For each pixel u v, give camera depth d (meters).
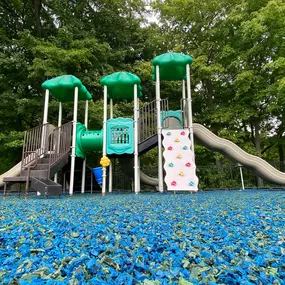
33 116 11.98
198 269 1.31
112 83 7.94
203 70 11.80
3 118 10.98
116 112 10.99
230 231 2.19
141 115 7.94
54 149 7.01
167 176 6.85
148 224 2.48
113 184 12.20
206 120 12.92
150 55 14.90
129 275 1.24
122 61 13.90
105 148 7.49
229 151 8.42
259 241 1.88
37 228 2.34
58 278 1.23
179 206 3.84
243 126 13.61
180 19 13.50
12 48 10.99
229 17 11.47
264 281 1.19
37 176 6.12
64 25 11.98
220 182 11.54
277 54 10.79
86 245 1.78
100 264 1.41
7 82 10.98
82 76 11.20
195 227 2.35
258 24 9.87
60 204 4.36
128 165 9.42
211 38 12.85
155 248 1.70
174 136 7.24
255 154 11.47
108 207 3.81
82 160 8.67
